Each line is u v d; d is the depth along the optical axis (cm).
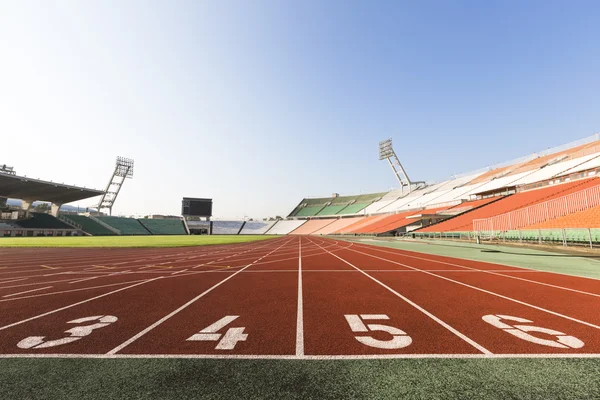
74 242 2714
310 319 407
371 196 8506
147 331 359
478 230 2286
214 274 841
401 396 216
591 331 352
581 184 2519
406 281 708
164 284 682
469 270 884
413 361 274
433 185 6481
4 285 674
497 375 246
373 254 1512
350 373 252
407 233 4059
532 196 2919
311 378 243
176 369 259
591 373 248
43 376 246
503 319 402
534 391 221
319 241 3378
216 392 222
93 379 241
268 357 283
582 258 1148
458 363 269
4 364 267
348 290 606
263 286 654
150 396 216
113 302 509
